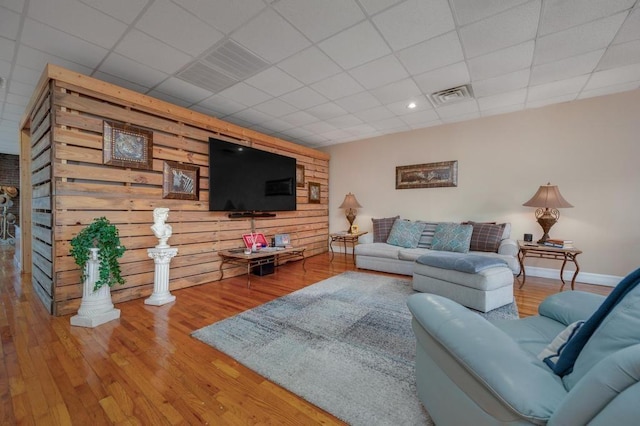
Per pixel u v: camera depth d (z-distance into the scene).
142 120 2.91
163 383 1.51
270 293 3.08
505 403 0.74
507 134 4.00
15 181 7.63
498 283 2.54
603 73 2.82
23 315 2.39
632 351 0.58
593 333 0.83
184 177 3.29
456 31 2.17
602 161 3.40
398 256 3.84
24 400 1.36
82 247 2.21
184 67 2.69
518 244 3.48
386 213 5.23
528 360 0.87
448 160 4.51
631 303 0.76
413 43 2.33
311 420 1.26
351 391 1.44
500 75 2.87
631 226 3.27
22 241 3.87
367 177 5.48
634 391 0.53
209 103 3.62
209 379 1.54
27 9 1.87
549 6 1.90
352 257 5.31
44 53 2.41
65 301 2.42
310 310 2.56
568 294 1.50
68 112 2.41
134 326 2.21
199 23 2.06
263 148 4.46
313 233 5.60
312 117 4.19
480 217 4.23
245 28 2.13
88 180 2.56
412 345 1.92
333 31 2.17
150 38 2.23
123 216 2.78
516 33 2.19
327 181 6.04
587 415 0.60
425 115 4.10
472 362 0.86
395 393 1.42
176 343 1.94
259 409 1.33
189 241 3.36
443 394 1.06
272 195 4.48
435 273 2.86
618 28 2.11
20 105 3.53
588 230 3.48
